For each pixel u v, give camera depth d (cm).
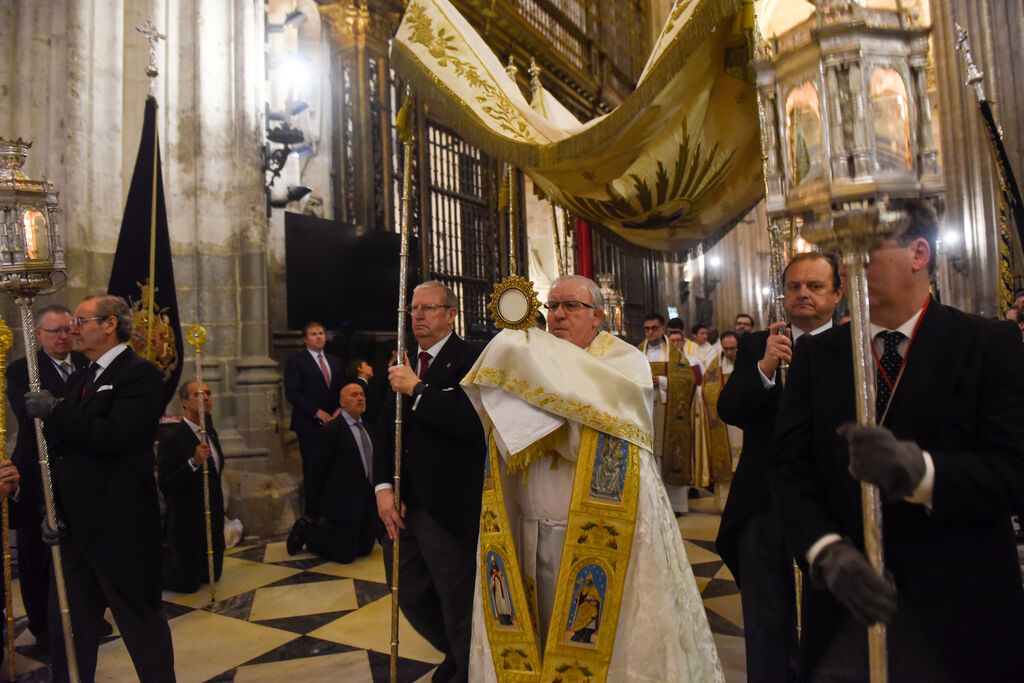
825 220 123
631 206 436
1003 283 439
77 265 540
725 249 2223
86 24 557
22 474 358
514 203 408
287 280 710
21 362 397
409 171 314
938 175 123
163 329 529
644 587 212
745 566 265
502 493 232
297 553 536
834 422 156
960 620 136
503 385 225
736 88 372
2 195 249
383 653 347
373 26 867
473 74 394
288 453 703
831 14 121
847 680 153
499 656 222
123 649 362
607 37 1611
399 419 281
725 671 311
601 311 253
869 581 113
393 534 277
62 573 256
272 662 338
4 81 539
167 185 625
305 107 736
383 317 809
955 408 142
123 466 274
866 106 120
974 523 139
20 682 320
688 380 669
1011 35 1264
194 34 641
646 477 222
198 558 448
